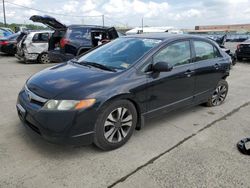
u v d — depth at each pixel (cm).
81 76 334
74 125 295
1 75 842
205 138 382
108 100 312
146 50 379
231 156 330
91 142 316
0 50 1420
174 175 286
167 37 417
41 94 308
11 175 276
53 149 332
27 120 319
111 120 326
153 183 271
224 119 465
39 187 259
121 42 431
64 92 299
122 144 347
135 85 341
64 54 870
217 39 1528
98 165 301
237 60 1387
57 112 290
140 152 334
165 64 354
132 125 354
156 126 421
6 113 459
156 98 378
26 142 348
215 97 534
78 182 269
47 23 1080
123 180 275
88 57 426
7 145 338
